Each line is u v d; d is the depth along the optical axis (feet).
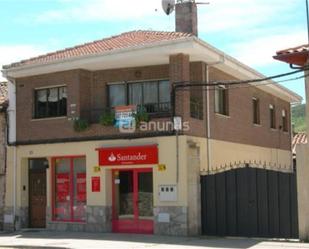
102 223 74.02
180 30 87.20
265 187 65.92
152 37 77.41
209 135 75.82
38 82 82.07
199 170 70.03
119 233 72.33
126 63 75.41
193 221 68.39
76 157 78.84
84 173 78.02
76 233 73.51
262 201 65.98
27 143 81.97
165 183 69.36
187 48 68.23
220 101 82.23
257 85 92.89
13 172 83.30
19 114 83.61
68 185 79.36
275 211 65.05
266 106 102.83
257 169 66.69
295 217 63.72
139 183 72.90
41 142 80.59
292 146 123.75
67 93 78.95
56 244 61.62
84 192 77.77
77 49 82.58
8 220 82.94
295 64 61.57
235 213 67.62
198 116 74.49
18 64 82.33
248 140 91.50
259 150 97.14
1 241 66.85
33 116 82.58
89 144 75.92
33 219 83.05
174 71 70.18
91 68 78.54
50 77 80.94
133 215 73.00
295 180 63.93
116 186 74.74
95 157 75.10
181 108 69.46
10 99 84.53
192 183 68.59
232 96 85.15
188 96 70.79
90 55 74.59
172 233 68.54
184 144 68.64
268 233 65.31
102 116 74.43
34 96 82.94
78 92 77.77
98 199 74.49
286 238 64.03
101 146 74.64
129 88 77.97
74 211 78.48
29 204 83.30
